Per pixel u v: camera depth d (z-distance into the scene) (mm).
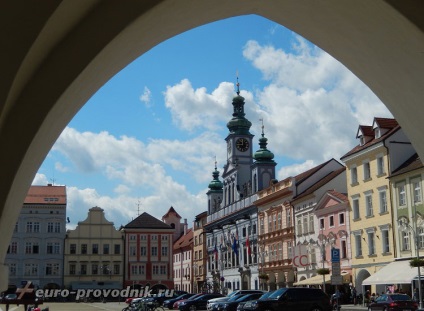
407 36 5957
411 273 38688
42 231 82625
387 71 6945
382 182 44938
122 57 5789
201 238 92188
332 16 6453
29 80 4922
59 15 4582
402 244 42062
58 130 5699
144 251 87812
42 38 4602
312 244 54375
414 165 41719
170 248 88812
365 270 46344
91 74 5363
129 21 5086
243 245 73000
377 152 45656
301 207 57562
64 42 4992
